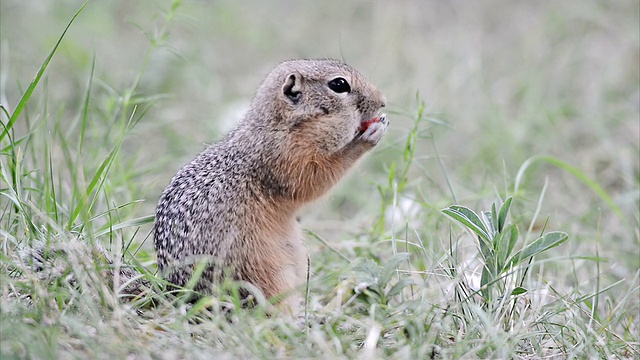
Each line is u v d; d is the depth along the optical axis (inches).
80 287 360.8
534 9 916.6
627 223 516.1
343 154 454.9
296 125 438.3
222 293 388.8
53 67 748.0
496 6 927.7
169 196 416.8
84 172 509.7
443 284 400.2
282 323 346.9
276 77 445.7
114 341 322.0
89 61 744.3
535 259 486.3
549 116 677.9
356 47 884.6
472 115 723.4
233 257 412.8
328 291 439.8
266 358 325.7
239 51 868.6
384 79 779.4
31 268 365.4
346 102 446.6
